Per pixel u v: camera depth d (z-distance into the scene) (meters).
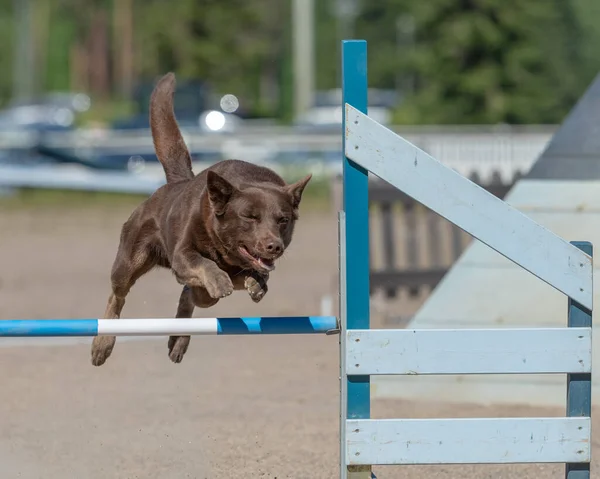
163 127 9.84
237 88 86.56
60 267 24.06
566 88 64.06
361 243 7.58
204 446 10.16
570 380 7.70
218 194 8.41
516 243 7.50
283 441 10.38
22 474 9.20
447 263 20.45
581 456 7.70
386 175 7.48
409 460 7.68
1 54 106.31
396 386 12.41
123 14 98.62
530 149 38.66
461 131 44.28
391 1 96.31
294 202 8.80
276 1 89.81
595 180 11.78
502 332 7.60
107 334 7.94
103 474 9.24
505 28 61.72
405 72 73.19
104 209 36.50
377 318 17.75
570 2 67.44
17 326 7.89
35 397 12.03
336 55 111.06
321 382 13.05
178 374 13.42
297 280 22.09
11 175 38.44
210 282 8.08
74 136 43.50
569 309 7.66
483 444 7.69
